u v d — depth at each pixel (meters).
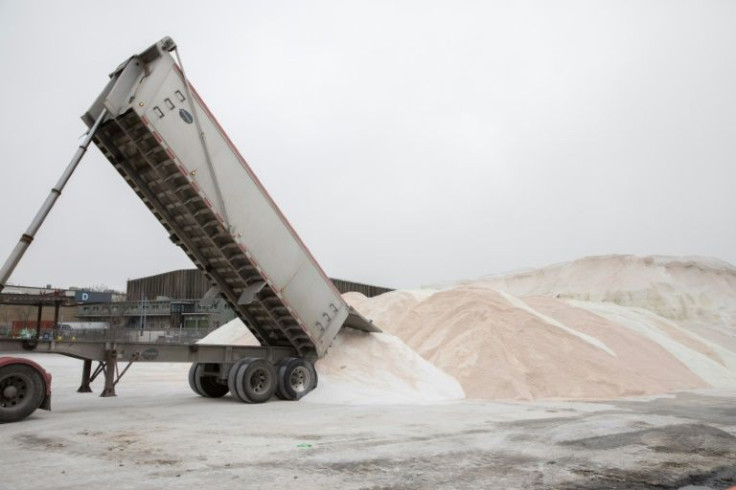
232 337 29.11
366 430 9.73
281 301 14.84
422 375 17.27
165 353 13.49
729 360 29.97
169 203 13.62
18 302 31.52
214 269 15.20
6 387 10.27
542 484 5.98
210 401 14.61
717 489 5.99
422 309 23.86
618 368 20.16
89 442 8.30
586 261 59.62
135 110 11.41
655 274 54.19
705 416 12.39
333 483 5.89
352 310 17.02
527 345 19.83
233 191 13.56
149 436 8.88
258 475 6.23
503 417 11.82
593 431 9.87
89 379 13.57
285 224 14.88
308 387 15.49
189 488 5.62
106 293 71.69
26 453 7.44
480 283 69.19
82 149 11.24
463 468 6.72
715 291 53.31
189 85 12.61
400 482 5.97
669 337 29.45
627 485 6.05
